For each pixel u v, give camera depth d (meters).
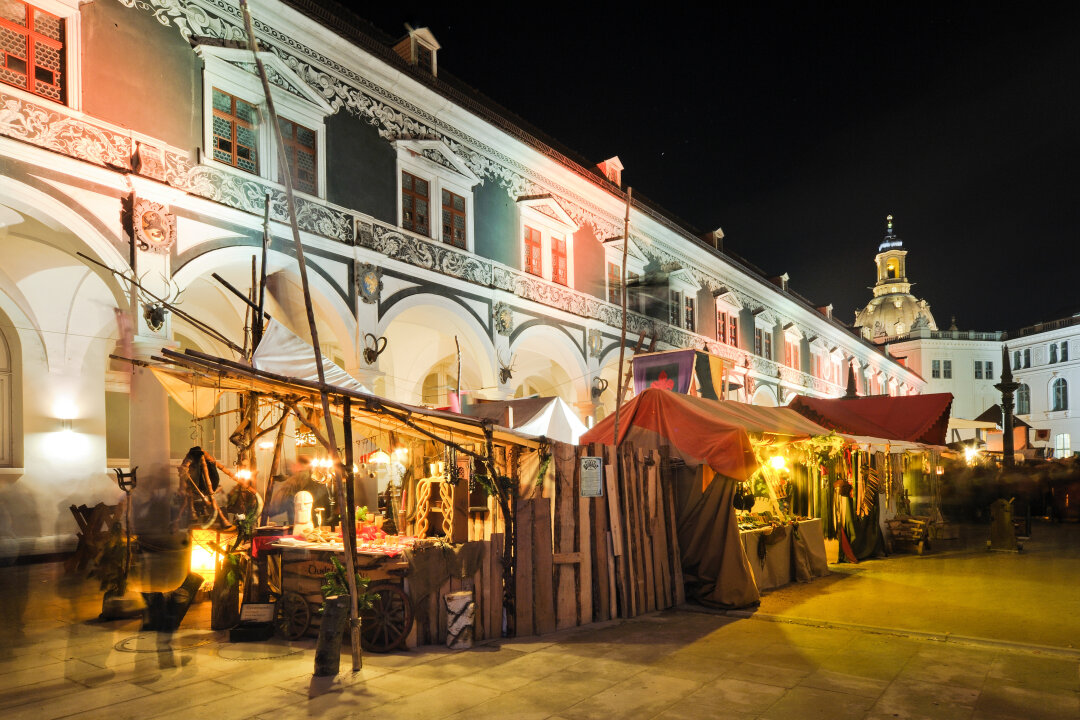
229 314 16.80
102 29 11.02
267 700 5.67
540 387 26.22
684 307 27.27
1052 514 22.59
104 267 10.20
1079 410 53.31
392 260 15.26
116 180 10.89
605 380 22.22
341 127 14.60
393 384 18.80
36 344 13.75
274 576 7.95
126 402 16.08
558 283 20.61
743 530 10.19
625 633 7.84
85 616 8.63
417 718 5.26
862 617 8.60
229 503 8.74
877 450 15.26
